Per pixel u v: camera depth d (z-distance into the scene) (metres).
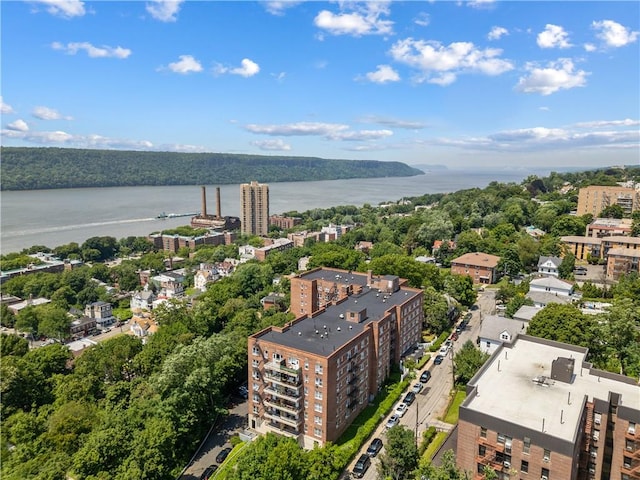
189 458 86.75
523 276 180.88
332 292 136.00
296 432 86.94
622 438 61.47
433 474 53.81
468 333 134.38
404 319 116.88
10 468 78.19
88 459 74.81
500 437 59.41
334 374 84.81
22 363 108.44
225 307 150.12
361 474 77.00
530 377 70.88
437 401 98.75
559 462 54.69
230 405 105.50
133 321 174.50
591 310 129.12
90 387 104.06
